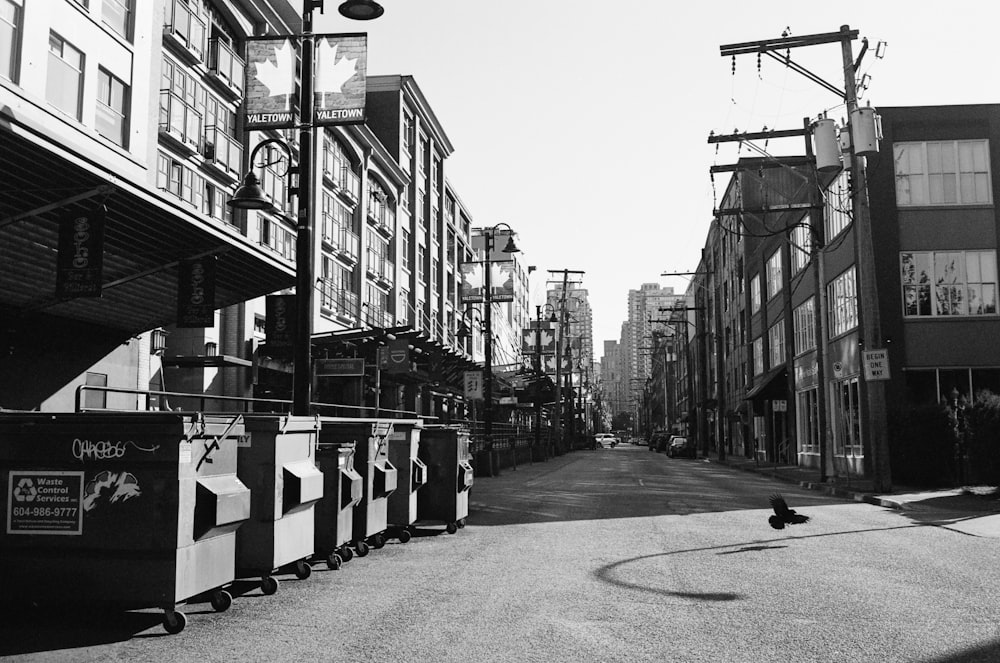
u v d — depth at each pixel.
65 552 6.89
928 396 29.02
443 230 63.44
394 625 7.03
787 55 24.22
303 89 14.16
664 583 8.98
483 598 8.18
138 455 6.86
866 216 22.55
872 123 22.23
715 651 6.17
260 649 6.25
